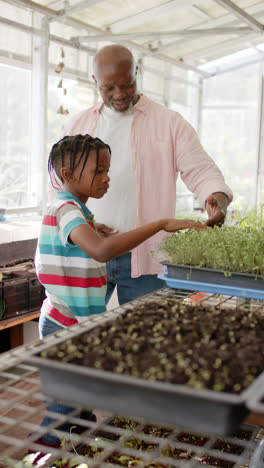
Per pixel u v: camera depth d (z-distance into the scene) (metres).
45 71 4.71
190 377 0.74
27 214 4.80
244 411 0.74
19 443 0.88
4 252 3.50
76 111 5.27
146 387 0.71
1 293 3.03
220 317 1.04
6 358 0.90
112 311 1.20
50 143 4.94
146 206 2.05
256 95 8.29
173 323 0.98
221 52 7.87
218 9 5.97
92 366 0.81
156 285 2.06
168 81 7.48
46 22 4.64
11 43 4.37
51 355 0.84
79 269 1.60
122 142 2.05
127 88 1.85
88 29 5.33
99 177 1.58
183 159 2.02
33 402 2.27
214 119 8.62
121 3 5.08
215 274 1.45
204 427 0.70
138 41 6.40
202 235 1.54
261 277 1.36
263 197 8.46
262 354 0.84
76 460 1.32
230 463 1.44
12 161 4.58
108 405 0.77
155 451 1.38
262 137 8.37
